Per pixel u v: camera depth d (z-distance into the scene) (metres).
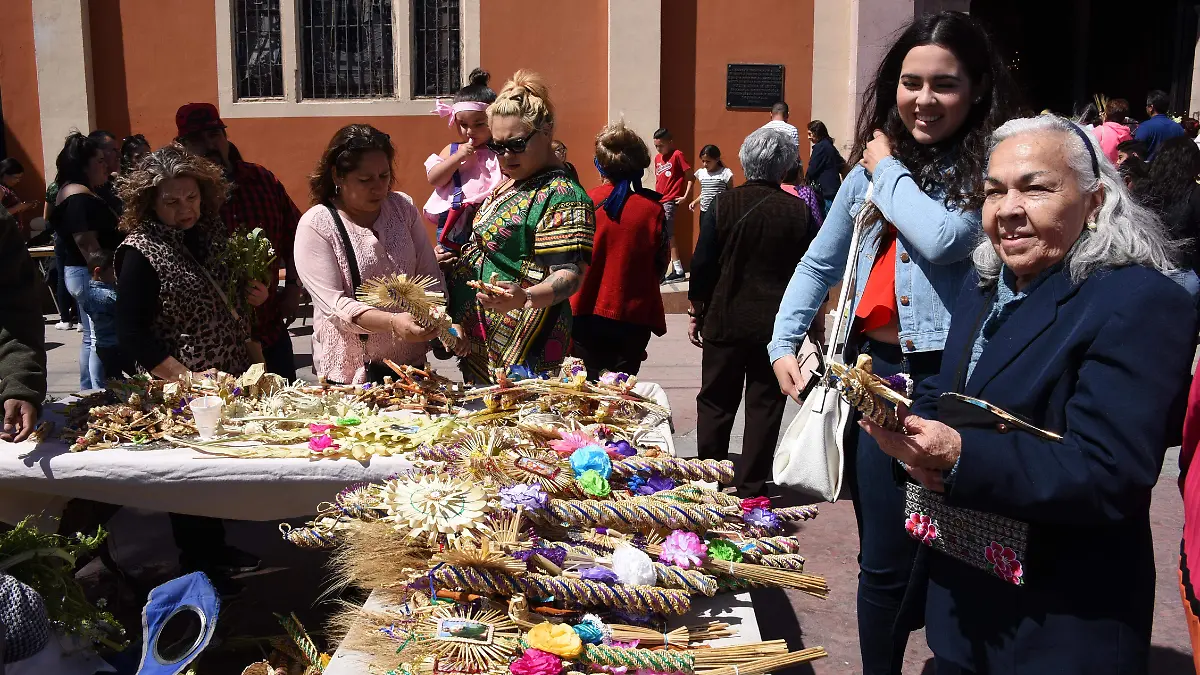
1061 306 1.85
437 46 10.25
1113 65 15.40
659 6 10.03
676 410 6.61
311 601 3.79
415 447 2.84
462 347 3.34
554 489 2.41
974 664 2.03
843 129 10.52
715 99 10.46
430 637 2.05
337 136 3.50
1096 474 1.72
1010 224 1.89
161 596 2.62
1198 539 1.86
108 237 5.23
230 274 3.58
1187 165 5.64
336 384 3.51
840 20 10.31
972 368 2.04
